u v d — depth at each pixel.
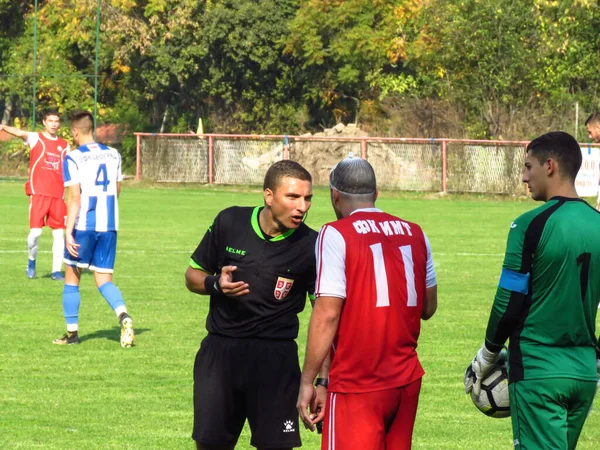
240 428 14.75
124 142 132.25
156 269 42.75
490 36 113.81
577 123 105.69
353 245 12.31
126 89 138.25
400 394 12.38
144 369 24.27
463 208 82.69
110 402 21.14
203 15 125.69
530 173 13.05
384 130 118.12
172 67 126.25
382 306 12.24
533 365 12.42
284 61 129.88
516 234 12.52
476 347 27.28
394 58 122.62
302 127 131.00
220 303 14.43
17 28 137.00
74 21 130.12
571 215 12.38
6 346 26.81
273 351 14.30
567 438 12.73
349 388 12.26
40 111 132.62
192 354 26.03
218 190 100.88
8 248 50.44
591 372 12.52
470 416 20.47
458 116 114.62
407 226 12.81
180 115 134.75
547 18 112.69
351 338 12.26
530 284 12.45
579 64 111.19
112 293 26.72
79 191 26.42
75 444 18.08
